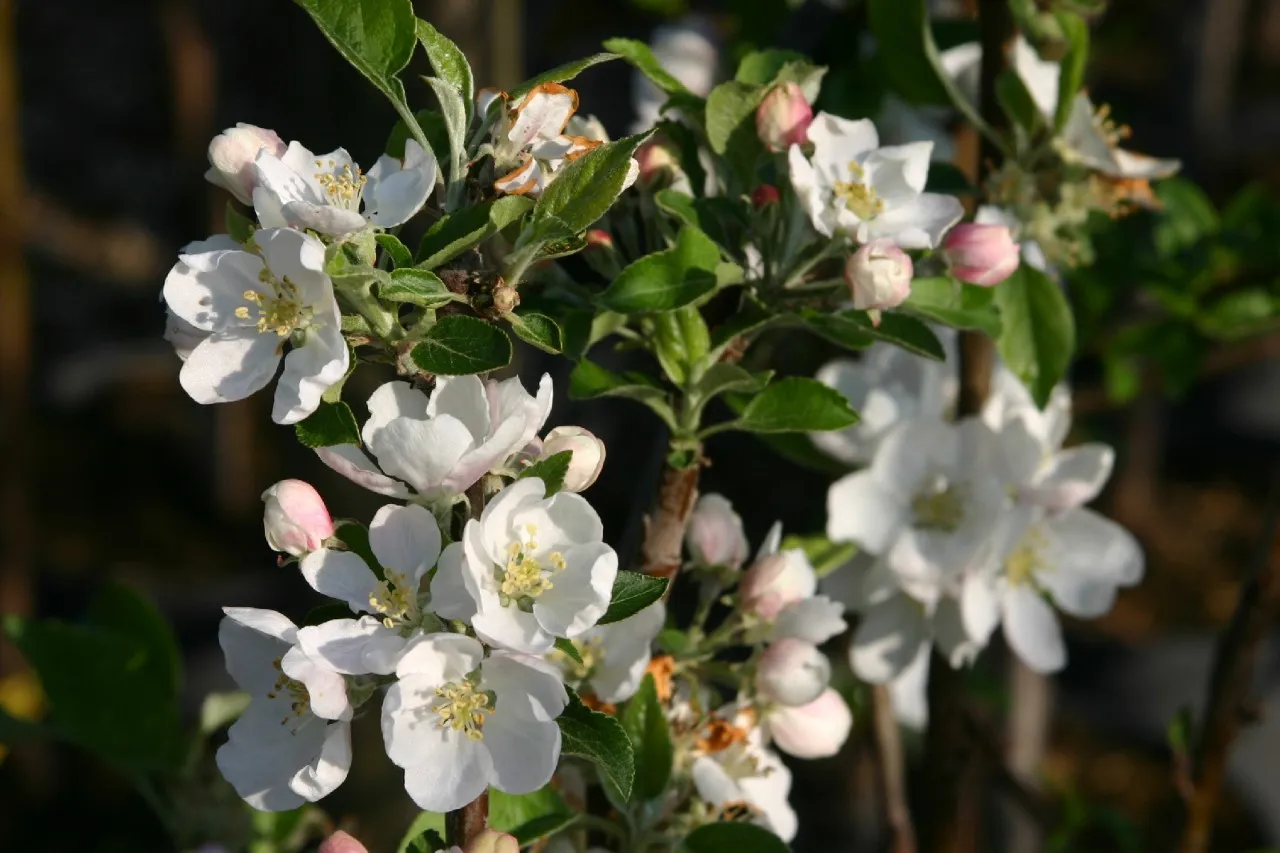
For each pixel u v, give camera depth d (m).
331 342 0.80
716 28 1.34
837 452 1.05
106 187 3.66
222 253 0.81
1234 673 1.10
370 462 0.82
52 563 2.70
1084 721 2.60
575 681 0.89
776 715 0.93
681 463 0.90
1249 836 2.28
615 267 0.92
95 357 3.29
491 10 1.14
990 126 1.05
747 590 0.93
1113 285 1.37
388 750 0.78
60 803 2.01
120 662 1.04
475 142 0.84
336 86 1.14
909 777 1.23
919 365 1.06
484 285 0.82
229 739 0.83
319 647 0.79
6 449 2.12
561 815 0.89
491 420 0.82
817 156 0.91
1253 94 3.81
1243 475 3.34
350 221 0.79
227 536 2.81
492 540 0.80
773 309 0.91
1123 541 1.05
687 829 0.91
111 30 4.22
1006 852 1.57
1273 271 1.35
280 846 1.05
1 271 2.12
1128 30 2.04
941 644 1.03
